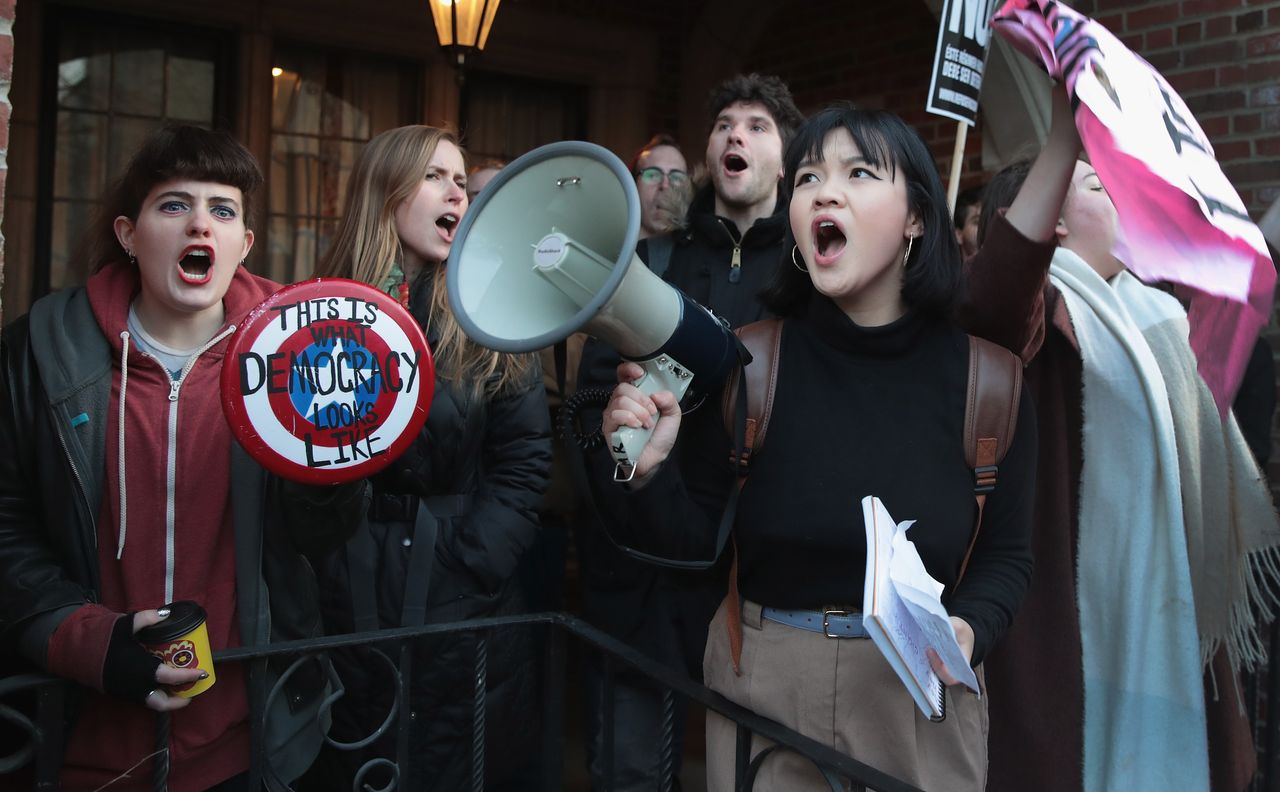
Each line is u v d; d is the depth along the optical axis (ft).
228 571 5.65
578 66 18.48
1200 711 6.58
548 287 4.54
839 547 4.61
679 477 4.84
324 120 17.07
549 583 9.94
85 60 15.35
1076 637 6.50
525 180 4.43
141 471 5.42
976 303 5.57
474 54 13.52
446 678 6.88
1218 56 12.26
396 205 7.39
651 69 18.99
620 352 4.47
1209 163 4.82
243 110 16.03
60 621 4.93
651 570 8.02
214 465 5.56
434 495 7.07
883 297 4.91
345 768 6.88
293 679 5.82
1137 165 4.41
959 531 4.64
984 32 8.94
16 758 4.91
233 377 4.83
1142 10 12.91
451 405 6.95
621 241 4.26
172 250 5.34
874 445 4.69
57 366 5.32
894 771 4.62
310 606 5.97
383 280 7.29
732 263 8.45
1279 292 11.66
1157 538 6.76
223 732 5.59
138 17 15.56
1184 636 6.62
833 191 4.63
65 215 15.28
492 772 7.32
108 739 5.43
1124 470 6.78
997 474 4.81
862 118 4.71
